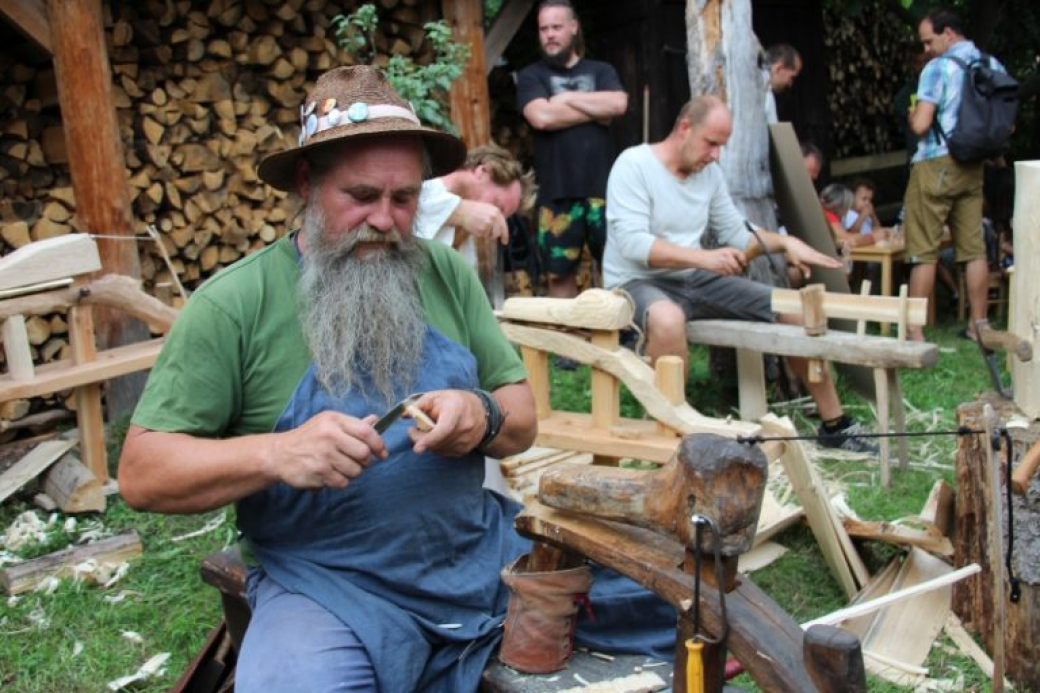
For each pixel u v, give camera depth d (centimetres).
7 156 507
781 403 523
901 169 1024
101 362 415
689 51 539
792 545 355
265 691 171
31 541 372
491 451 212
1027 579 265
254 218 586
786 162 544
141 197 536
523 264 691
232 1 557
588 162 601
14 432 497
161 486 181
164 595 331
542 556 189
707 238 514
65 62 475
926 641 287
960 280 712
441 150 213
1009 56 992
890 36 1024
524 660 189
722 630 152
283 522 194
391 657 182
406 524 192
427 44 646
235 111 571
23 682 283
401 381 196
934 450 448
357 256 195
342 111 186
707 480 150
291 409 191
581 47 608
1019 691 269
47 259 397
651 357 459
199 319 188
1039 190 265
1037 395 273
